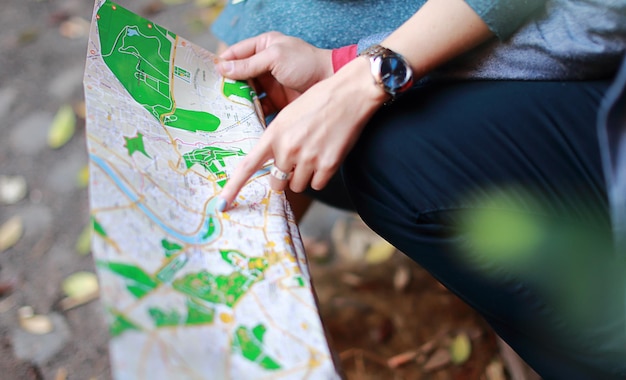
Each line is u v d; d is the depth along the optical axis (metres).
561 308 0.82
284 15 1.03
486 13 0.79
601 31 0.78
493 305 0.87
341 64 0.95
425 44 0.82
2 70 1.86
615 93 0.63
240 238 0.77
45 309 1.34
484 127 0.82
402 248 0.92
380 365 1.26
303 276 0.75
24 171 1.61
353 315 1.34
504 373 1.24
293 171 0.85
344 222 1.52
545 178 0.81
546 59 0.82
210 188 0.81
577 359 0.85
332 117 0.83
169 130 0.85
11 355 1.26
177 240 0.71
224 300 0.69
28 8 2.07
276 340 0.68
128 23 0.92
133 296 0.63
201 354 0.63
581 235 0.81
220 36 1.15
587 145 0.80
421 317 1.33
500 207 0.81
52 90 1.80
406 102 0.88
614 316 0.80
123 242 0.66
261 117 0.97
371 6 0.98
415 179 0.84
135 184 0.73
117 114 0.80
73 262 1.42
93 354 1.27
